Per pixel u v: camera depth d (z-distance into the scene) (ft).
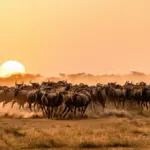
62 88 485.97
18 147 249.55
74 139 264.93
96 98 473.26
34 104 462.60
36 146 252.62
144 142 264.93
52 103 433.89
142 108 501.15
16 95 483.51
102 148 249.14
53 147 252.83
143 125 352.28
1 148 245.86
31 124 372.17
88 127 339.98
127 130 312.50
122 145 258.98
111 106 494.18
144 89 499.92
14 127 315.78
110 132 299.38
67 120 415.44
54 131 300.61
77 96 427.74
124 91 499.92
